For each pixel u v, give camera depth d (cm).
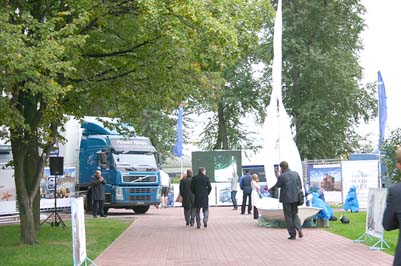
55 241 1616
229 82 4834
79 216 1068
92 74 1820
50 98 1280
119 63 1806
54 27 1416
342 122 4700
